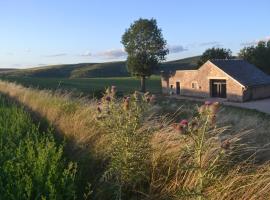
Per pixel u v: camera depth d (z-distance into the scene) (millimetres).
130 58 76312
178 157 7512
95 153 8797
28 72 193125
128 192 7156
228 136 8438
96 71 186500
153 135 8133
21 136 10648
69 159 8891
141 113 7559
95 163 8555
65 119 12359
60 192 6668
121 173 7086
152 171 7426
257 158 8781
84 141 9891
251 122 14609
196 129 5727
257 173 6504
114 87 8586
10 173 7312
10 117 13766
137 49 76188
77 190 7125
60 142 10594
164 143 7949
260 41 82000
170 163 7375
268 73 79625
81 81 102250
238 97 54219
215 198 5840
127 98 7555
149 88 83562
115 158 7180
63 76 184625
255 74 58500
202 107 5699
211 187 5984
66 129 11312
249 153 8945
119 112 7543
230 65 58531
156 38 76250
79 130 10758
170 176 7246
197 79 60562
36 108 16484
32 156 8109
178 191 6262
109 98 8109
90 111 12383
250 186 6125
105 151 8672
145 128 7770
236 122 15109
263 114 30047
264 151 9227
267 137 11516
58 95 18156
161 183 7137
